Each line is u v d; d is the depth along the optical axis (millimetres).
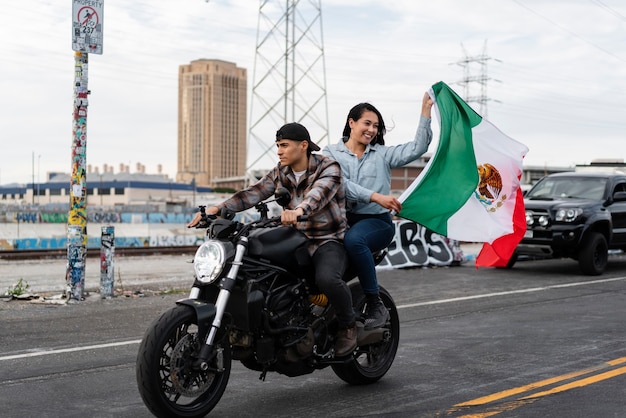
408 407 5051
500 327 8242
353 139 5551
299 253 4812
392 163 5590
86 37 10125
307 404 5145
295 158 4977
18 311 9258
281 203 4703
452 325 8398
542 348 7055
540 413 4871
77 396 5320
